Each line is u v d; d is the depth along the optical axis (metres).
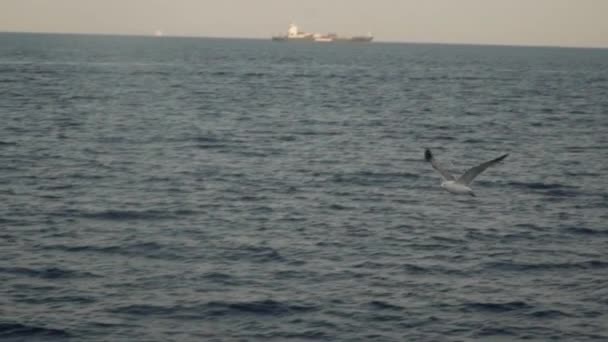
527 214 48.22
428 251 40.16
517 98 135.50
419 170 61.84
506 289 34.78
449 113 107.56
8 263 36.91
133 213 46.56
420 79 188.88
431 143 77.12
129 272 36.09
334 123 92.50
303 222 45.28
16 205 47.88
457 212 48.47
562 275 36.81
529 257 39.44
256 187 54.34
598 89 163.38
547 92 151.38
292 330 30.16
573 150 74.00
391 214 47.59
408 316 31.61
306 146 73.12
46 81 145.50
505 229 44.59
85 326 30.17
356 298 33.34
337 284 35.00
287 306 32.34
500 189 55.31
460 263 38.31
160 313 31.50
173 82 155.75
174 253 39.00
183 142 73.94
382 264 37.88
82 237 41.44
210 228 43.62
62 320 30.64
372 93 141.75
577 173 61.72
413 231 43.81
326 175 59.06
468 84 172.75
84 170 59.06
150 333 29.70
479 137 82.25
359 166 62.94
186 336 29.50
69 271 36.03
